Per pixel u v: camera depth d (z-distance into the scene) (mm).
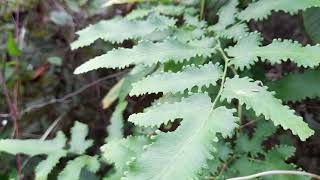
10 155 290
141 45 172
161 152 124
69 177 221
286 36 278
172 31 207
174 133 129
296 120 127
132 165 122
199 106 137
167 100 189
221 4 219
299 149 236
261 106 133
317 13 206
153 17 205
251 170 178
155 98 247
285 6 177
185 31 204
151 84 151
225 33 189
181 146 125
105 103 262
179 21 252
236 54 164
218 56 196
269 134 187
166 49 171
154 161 122
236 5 202
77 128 246
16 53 308
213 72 153
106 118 305
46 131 294
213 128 128
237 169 181
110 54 172
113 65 169
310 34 208
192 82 150
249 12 189
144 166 121
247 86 142
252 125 217
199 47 174
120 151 193
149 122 137
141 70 228
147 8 258
